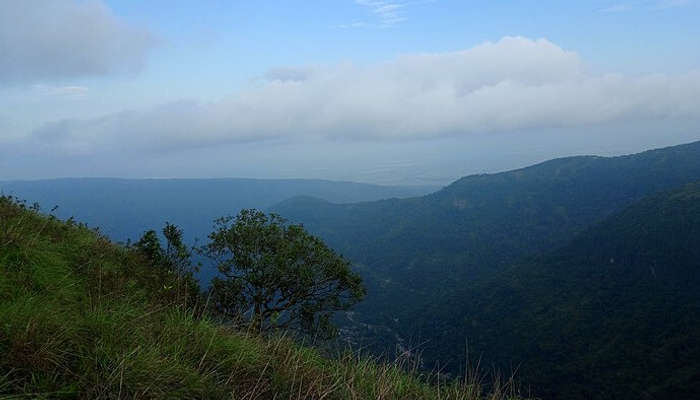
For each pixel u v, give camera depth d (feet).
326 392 14.55
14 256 15.75
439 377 19.06
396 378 18.19
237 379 14.06
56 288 15.05
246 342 16.21
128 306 15.56
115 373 11.01
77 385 10.44
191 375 12.42
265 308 34.42
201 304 22.24
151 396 11.11
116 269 20.61
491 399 17.66
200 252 35.45
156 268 25.04
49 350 10.75
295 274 33.99
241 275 33.71
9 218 20.34
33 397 9.62
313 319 32.73
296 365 15.67
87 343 11.88
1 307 11.59
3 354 10.19
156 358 12.34
